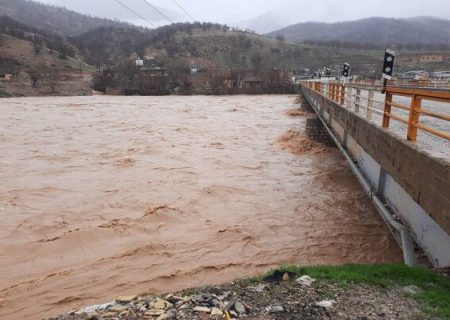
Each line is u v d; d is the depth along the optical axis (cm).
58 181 1981
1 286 1080
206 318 564
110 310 623
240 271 1139
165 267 1165
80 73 11700
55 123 4044
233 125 3934
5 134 3322
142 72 10219
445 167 552
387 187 995
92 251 1267
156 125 3916
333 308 572
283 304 593
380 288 629
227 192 1797
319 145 2728
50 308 988
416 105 723
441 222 564
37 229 1416
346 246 1280
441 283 627
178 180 1975
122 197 1734
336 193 1770
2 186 1897
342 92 1706
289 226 1432
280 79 10212
